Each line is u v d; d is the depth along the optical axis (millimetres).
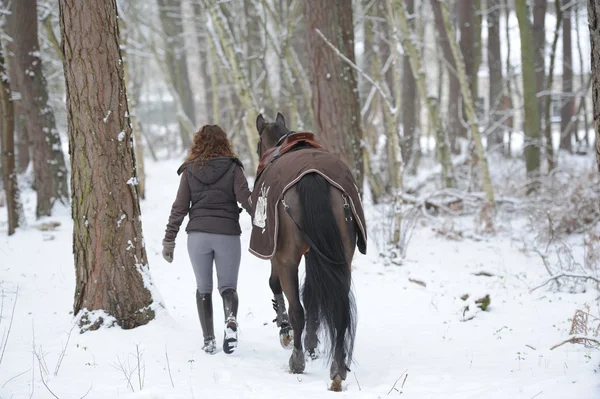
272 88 25234
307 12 11906
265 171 5930
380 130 24703
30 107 14609
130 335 6414
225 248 6125
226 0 13812
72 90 6531
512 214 14531
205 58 34062
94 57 6453
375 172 16203
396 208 11000
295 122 15680
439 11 21266
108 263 6598
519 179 17562
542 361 5914
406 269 10266
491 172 20172
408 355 6332
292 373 5590
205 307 6168
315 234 4992
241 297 8625
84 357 5832
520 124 35031
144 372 5246
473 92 19844
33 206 17109
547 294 8758
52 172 14906
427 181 18172
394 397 4797
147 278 6844
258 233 5641
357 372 5688
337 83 11789
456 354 6344
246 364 5832
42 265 10148
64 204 15352
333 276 4941
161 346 6180
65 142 33531
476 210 14617
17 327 6973
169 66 33906
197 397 4797
